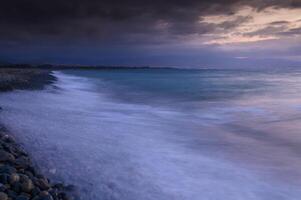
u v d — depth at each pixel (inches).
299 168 345.4
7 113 634.8
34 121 562.6
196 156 385.1
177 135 507.5
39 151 369.7
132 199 257.6
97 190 271.0
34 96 1042.7
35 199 224.4
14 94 1054.4
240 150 417.4
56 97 1078.4
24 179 245.8
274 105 944.9
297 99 1114.7
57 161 338.0
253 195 275.0
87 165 331.0
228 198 267.9
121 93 1430.9
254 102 1034.1
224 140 475.2
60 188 265.7
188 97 1232.8
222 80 2751.0
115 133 502.3
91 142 428.5
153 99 1147.9
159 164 347.3
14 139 406.6
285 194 278.1
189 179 306.7
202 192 277.7
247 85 1980.8
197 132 534.9
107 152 383.6
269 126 596.1
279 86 1863.9
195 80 2805.1
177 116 725.9
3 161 286.4
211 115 746.2
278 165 354.9
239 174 324.2
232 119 684.1
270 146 441.1
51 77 2484.0
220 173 326.0
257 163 362.6
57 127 521.0
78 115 686.5
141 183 290.5
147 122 631.2
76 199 252.5
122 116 707.4
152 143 443.8
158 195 267.0
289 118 695.1
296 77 3383.4
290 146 440.8
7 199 213.6
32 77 2052.2
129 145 425.4
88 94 1323.8
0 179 238.2
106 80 2770.7
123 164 341.1
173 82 2455.7
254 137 499.5
